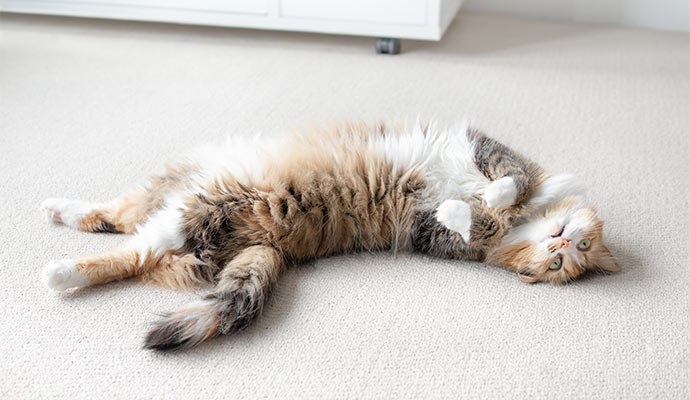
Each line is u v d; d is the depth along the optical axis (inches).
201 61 74.0
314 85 69.1
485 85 69.7
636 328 42.8
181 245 44.4
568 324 43.0
